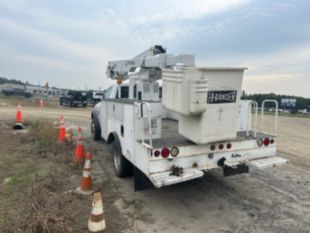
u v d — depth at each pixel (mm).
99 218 3547
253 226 3906
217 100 4125
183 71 4035
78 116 17859
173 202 4691
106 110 6961
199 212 4336
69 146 8156
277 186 5496
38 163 6523
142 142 4348
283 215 4250
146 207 4488
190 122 4383
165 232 3725
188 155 4316
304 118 22109
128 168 5637
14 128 11094
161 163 4152
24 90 50906
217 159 4543
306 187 5469
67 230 3453
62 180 5504
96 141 9383
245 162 4770
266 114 25766
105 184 5430
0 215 3932
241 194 5070
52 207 3850
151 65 6789
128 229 3781
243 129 5488
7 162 6539
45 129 9477
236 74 4160
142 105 4438
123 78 8328
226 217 4176
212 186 5453
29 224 3381
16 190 4852
